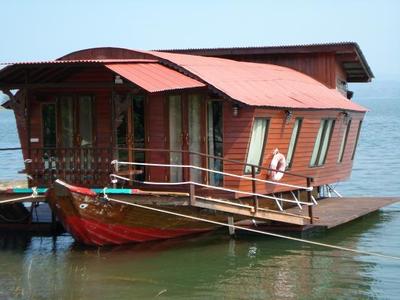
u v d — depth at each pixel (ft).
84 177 69.00
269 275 59.41
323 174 89.15
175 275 59.31
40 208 84.69
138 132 72.02
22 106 69.87
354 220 83.30
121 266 61.67
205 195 70.18
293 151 79.15
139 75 64.28
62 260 63.72
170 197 62.34
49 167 70.23
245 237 71.82
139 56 71.67
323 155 88.28
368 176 132.98
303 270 60.90
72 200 60.13
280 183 70.28
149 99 71.41
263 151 72.54
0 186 78.84
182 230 69.15
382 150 184.03
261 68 87.81
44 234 75.20
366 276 59.21
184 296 54.13
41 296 54.19
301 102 78.95
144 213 63.77
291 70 95.91
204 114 70.54
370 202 88.28
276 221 69.62
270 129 72.79
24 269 61.11
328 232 76.38
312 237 71.61
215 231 73.56
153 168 71.61
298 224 70.03
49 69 67.82
